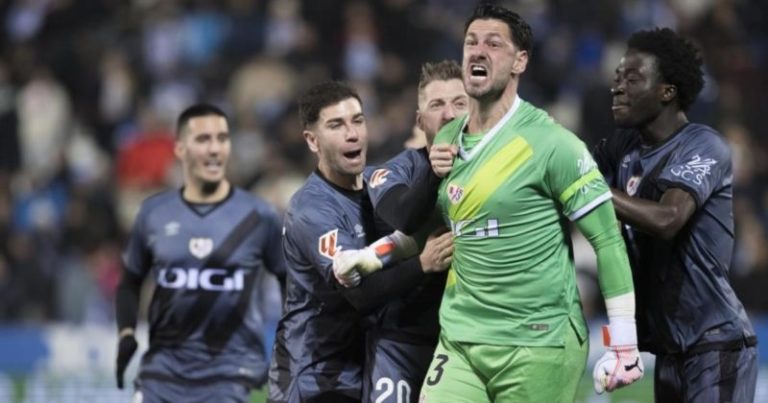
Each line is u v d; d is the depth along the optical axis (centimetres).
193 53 5272
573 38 5238
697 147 2038
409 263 2002
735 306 2061
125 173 4825
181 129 2611
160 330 2559
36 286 4328
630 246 2077
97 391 3619
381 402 2106
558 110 5047
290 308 2212
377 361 2128
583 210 1880
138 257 2616
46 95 5156
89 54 5272
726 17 5256
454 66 2139
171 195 2619
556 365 1917
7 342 3666
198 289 2550
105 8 5506
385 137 4478
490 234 1908
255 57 5244
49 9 5462
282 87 5028
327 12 5175
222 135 2595
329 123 2128
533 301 1911
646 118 2066
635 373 1897
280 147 4716
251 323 2567
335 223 2125
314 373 2172
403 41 5134
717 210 2041
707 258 2039
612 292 1900
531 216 1898
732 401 2036
